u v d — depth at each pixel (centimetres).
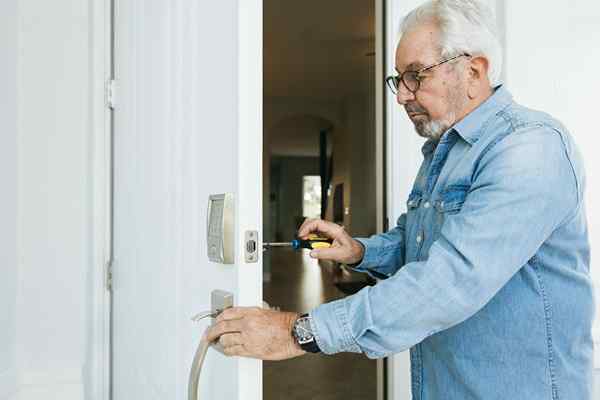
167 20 99
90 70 148
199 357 70
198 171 84
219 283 75
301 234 112
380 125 192
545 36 176
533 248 75
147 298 112
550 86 176
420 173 111
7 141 135
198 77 84
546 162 76
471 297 73
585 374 89
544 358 85
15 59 140
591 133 179
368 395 301
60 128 146
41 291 144
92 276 147
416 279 73
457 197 87
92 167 148
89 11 149
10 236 136
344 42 537
